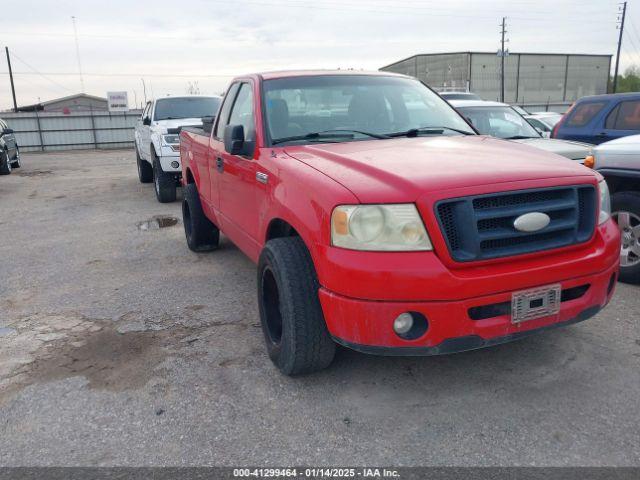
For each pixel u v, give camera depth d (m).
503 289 2.83
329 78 4.59
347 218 2.84
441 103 4.84
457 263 2.78
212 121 5.85
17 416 3.18
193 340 4.12
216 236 6.58
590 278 3.08
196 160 6.07
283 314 3.25
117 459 2.75
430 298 2.74
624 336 3.88
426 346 2.81
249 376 3.52
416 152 3.50
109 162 22.02
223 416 3.09
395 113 4.44
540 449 2.71
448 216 2.81
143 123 11.95
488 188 2.85
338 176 3.10
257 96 4.33
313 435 2.89
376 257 2.78
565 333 3.95
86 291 5.37
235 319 4.50
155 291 5.28
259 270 3.59
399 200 2.79
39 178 16.31
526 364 3.53
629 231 4.88
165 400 3.29
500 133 7.85
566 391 3.21
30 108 52.94
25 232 8.33
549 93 65.81
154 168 10.68
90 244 7.36
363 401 3.18
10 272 6.14
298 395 3.27
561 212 3.04
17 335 4.34
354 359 3.66
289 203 3.31
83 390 3.45
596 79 67.31
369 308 2.79
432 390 3.27
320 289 3.02
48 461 2.76
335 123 4.24
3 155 17.31
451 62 64.50
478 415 3.01
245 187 4.23
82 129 33.09
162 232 7.96
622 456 2.64
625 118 7.53
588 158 5.57
